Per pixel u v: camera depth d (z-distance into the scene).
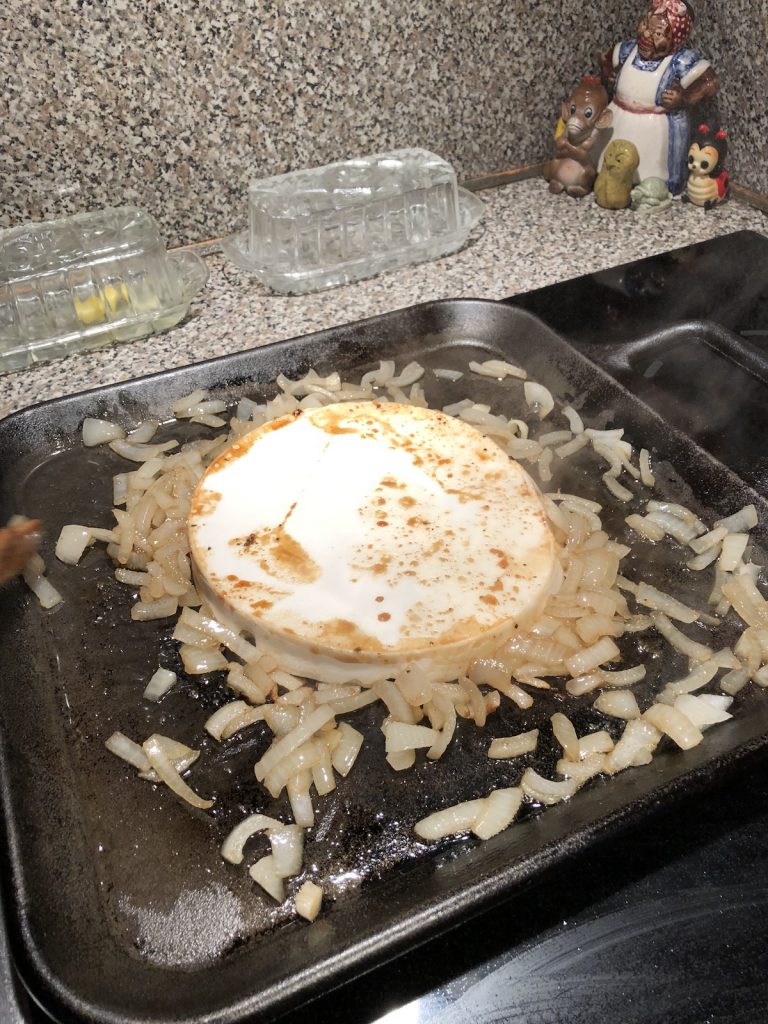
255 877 0.29
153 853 0.30
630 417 0.46
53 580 0.39
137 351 0.53
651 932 0.28
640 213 0.68
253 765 0.32
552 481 0.43
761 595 0.37
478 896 0.26
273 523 0.37
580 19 0.66
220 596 0.34
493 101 0.67
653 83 0.63
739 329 0.56
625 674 0.34
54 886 0.28
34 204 0.56
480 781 0.31
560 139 0.67
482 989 0.27
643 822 0.28
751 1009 0.26
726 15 0.65
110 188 0.57
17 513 0.42
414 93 0.63
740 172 0.70
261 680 0.34
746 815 0.31
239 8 0.53
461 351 0.51
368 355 0.51
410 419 0.43
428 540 0.36
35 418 0.44
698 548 0.39
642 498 0.42
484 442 0.41
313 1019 0.26
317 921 0.28
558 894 0.29
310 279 0.58
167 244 0.62
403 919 0.26
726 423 0.48
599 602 0.36
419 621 0.33
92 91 0.53
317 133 0.61
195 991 0.25
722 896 0.29
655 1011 0.26
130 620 0.37
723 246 0.63
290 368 0.49
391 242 0.60
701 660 0.35
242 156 0.60
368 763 0.32
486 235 0.65
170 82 0.54
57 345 0.52
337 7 0.56
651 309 0.57
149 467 0.43
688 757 0.31
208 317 0.56
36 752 0.32
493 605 0.34
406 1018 0.26
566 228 0.66
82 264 0.51
